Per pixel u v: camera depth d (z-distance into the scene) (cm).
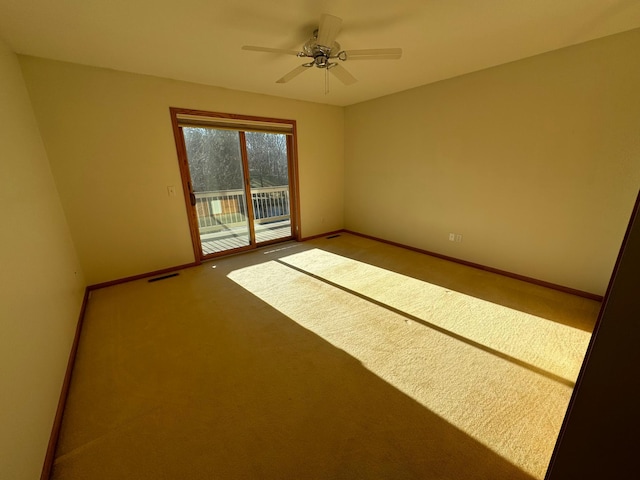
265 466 115
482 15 184
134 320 229
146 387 158
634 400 62
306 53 207
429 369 169
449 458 117
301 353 186
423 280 300
